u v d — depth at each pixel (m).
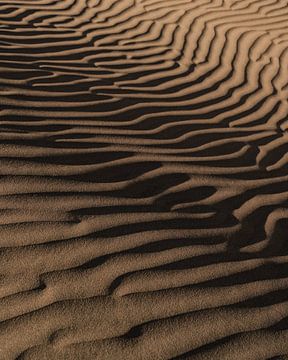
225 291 2.30
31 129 3.46
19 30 6.32
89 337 1.94
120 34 6.91
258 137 4.45
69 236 2.44
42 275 2.18
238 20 8.06
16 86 4.28
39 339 1.89
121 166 3.23
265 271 2.50
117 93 4.79
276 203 3.24
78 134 3.56
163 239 2.57
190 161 3.58
